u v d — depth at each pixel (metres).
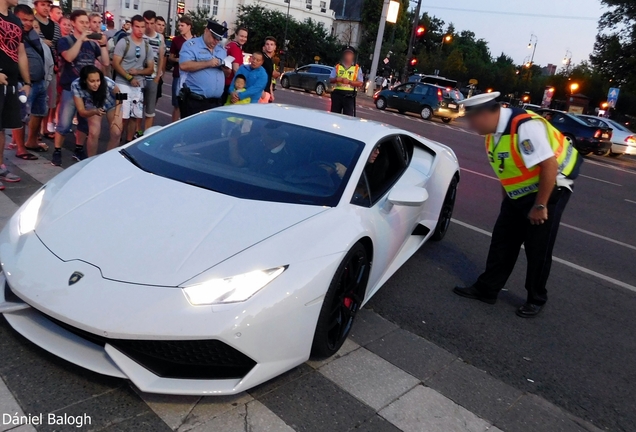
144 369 2.27
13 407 2.20
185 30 7.90
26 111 5.60
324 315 2.61
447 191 4.98
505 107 3.67
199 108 6.48
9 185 4.82
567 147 3.74
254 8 56.91
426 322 3.60
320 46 58.81
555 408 2.82
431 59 61.78
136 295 2.22
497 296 4.14
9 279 2.39
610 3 38.97
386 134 3.91
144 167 3.13
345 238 2.75
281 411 2.42
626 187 11.84
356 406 2.55
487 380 2.99
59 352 2.32
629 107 49.81
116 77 6.61
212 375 2.34
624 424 2.78
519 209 3.80
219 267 2.34
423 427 2.48
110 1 65.75
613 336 3.85
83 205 2.73
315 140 3.46
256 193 2.93
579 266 5.35
